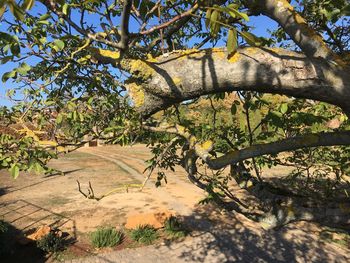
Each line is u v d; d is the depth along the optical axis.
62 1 1.34
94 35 1.49
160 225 11.44
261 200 2.78
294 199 2.70
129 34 1.40
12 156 2.53
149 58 1.75
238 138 3.63
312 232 10.83
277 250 9.66
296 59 1.58
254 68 1.59
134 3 2.05
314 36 1.68
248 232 11.06
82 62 2.14
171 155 3.91
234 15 0.99
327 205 2.53
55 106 2.66
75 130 2.73
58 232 10.53
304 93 1.57
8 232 11.34
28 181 20.36
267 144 2.02
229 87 1.64
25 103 2.52
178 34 3.44
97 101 2.79
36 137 2.52
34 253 9.65
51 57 2.11
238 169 3.05
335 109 3.90
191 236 10.85
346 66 1.57
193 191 16.88
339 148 4.48
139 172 23.78
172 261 9.12
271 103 3.19
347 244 9.91
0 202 15.33
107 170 24.81
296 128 3.47
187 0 2.30
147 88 1.71
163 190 17.16
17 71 1.38
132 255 9.50
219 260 9.14
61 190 17.81
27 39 1.99
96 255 9.51
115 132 2.58
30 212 13.71
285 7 1.78
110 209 13.87
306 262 8.89
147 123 2.65
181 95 1.69
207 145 2.25
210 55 1.66
